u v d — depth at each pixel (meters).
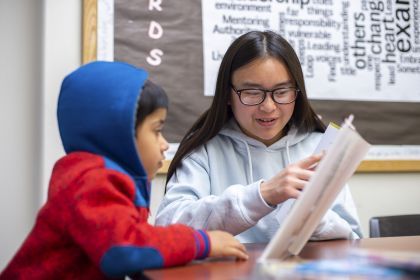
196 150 1.30
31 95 1.70
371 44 1.97
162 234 0.75
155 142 0.91
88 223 0.73
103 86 0.85
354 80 1.94
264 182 0.98
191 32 1.77
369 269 0.59
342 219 1.15
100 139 0.85
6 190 1.67
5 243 1.67
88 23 1.66
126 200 0.77
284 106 1.19
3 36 1.68
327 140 0.99
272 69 1.15
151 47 1.73
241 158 1.33
